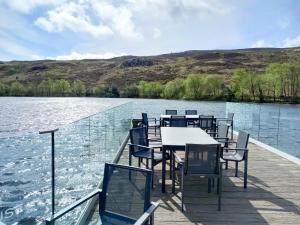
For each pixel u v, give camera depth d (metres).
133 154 4.23
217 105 13.54
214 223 2.99
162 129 5.36
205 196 3.71
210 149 3.24
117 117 6.47
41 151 2.68
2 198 2.29
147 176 2.26
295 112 9.84
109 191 2.41
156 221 3.01
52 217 1.94
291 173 4.78
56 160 2.88
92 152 4.08
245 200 3.60
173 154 3.95
